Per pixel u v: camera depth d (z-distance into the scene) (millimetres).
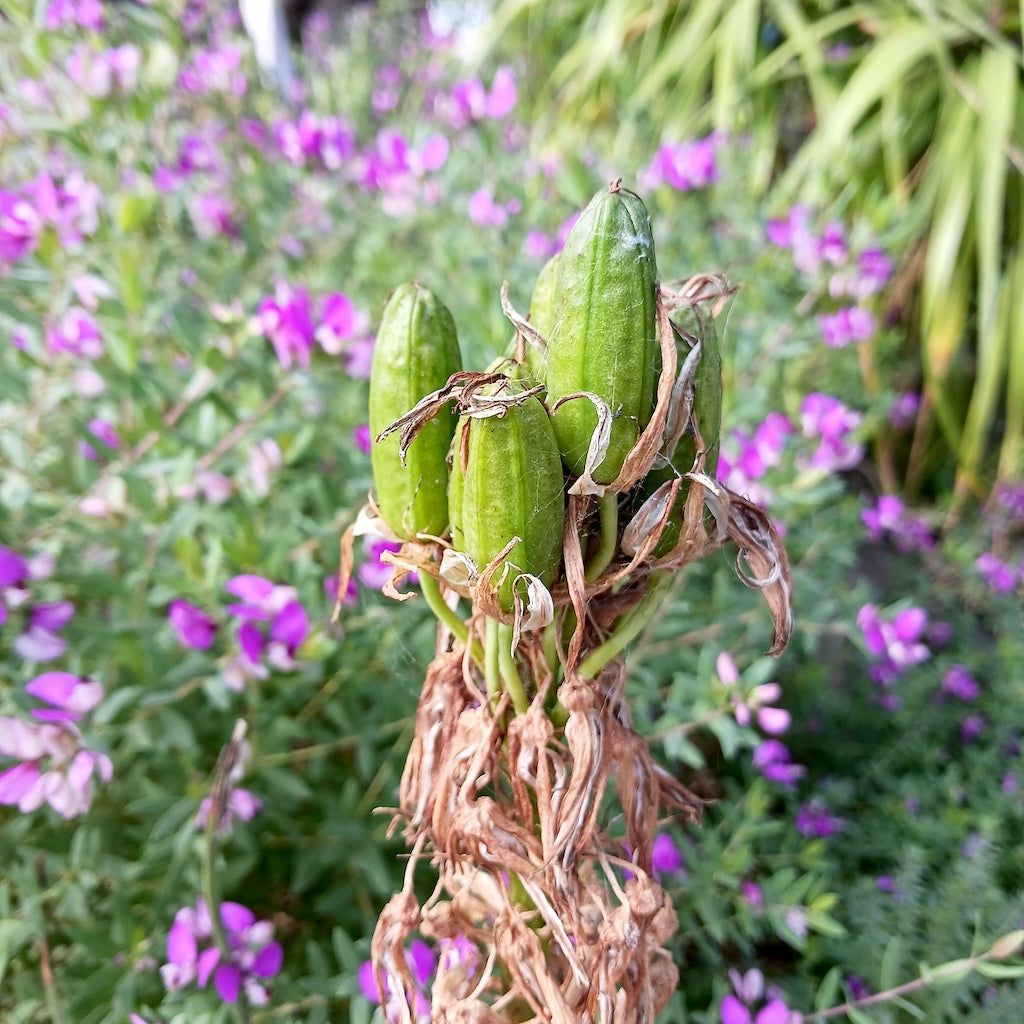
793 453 337
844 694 397
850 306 405
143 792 244
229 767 191
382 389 112
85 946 204
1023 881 320
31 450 272
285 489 299
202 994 203
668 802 143
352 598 255
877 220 391
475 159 480
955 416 589
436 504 113
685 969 274
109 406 282
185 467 252
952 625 446
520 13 654
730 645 320
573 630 117
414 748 129
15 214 263
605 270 97
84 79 312
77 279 263
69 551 256
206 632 223
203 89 424
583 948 112
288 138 405
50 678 197
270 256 375
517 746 115
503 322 296
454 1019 120
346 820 246
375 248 395
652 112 600
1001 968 200
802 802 353
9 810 240
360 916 246
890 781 354
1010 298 515
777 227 398
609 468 102
